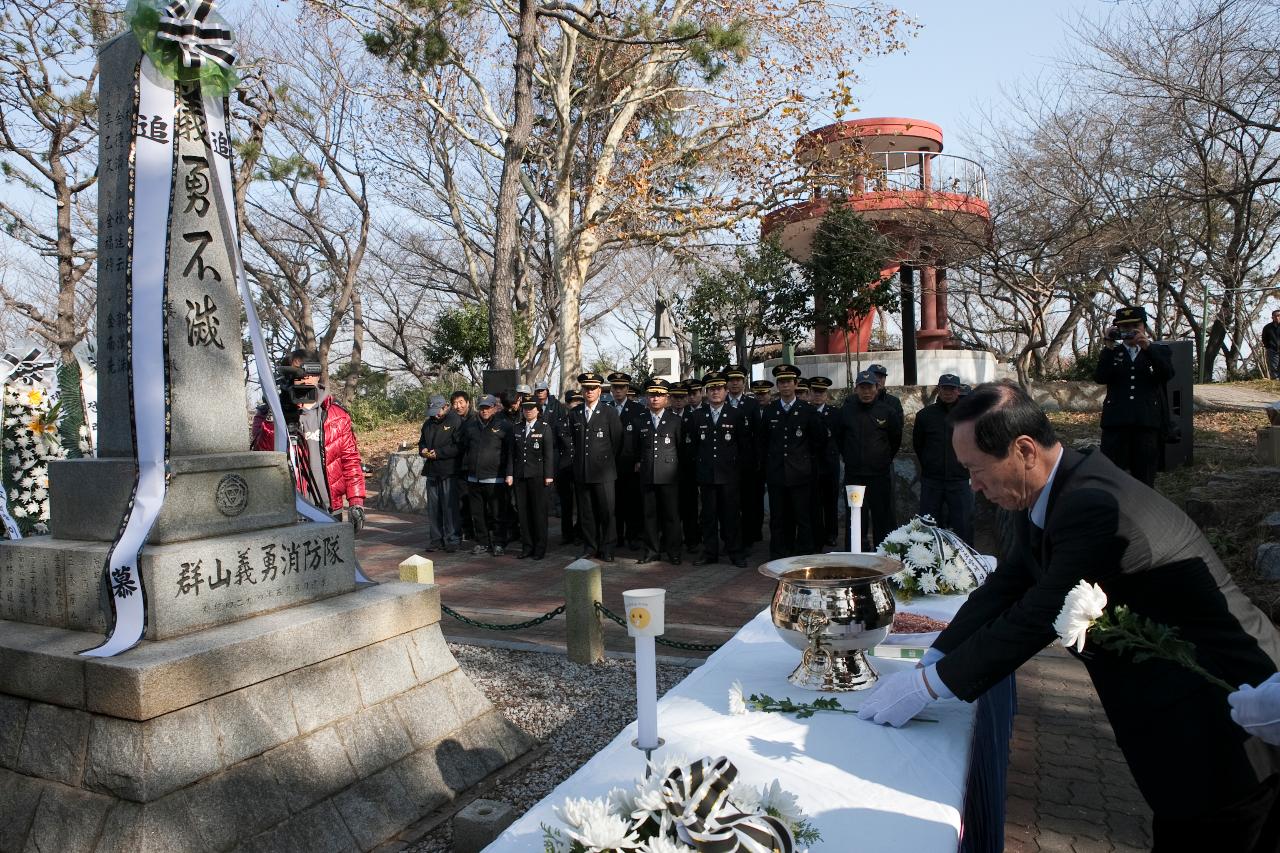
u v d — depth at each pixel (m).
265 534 3.87
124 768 3.06
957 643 2.68
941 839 1.88
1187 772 2.03
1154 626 1.90
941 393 8.69
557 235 17.12
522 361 25.36
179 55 3.79
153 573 3.40
